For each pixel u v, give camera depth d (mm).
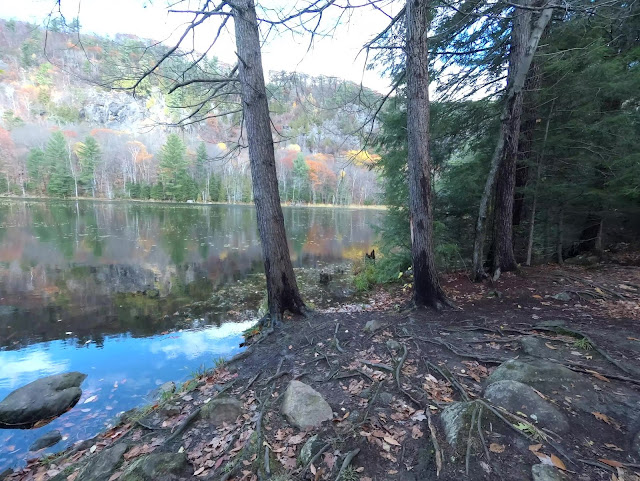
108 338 6191
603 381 2623
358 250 17078
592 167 6801
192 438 2596
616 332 3609
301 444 2311
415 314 4926
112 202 44281
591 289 5203
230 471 2098
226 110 6027
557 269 6637
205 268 12102
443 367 3203
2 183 45875
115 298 8570
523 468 1790
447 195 7965
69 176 47375
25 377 4883
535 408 2223
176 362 5223
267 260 5402
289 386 2953
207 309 7828
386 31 5324
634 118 6250
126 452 2553
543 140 6660
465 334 4035
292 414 2609
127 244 16016
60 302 8172
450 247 7207
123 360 5316
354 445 2168
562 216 7426
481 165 7316
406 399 2715
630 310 4344
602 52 5750
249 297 8773
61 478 2504
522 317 4453
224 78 5125
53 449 3293
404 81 6918
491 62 6848
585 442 1965
